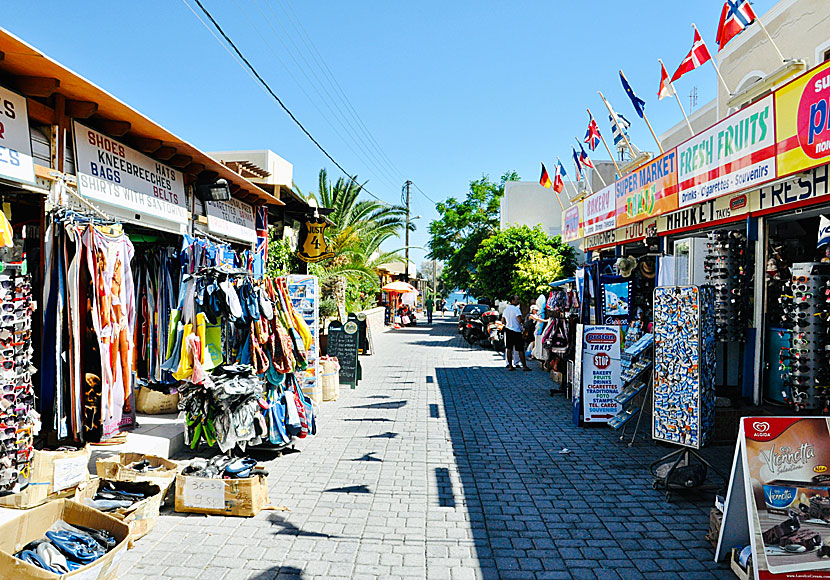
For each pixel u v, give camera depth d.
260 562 3.92
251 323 6.21
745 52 9.23
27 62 3.86
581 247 14.33
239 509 4.70
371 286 25.25
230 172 7.29
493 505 5.01
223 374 5.88
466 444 7.04
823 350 6.23
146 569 3.80
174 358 5.50
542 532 4.44
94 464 5.27
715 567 3.87
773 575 3.41
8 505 4.06
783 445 3.59
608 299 8.14
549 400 9.98
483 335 20.23
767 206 6.95
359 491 5.34
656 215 8.89
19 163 4.12
